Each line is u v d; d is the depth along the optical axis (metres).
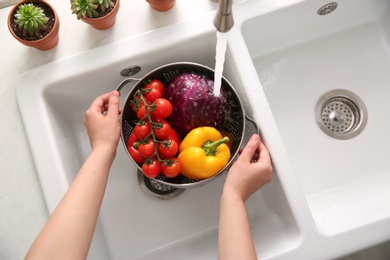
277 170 0.65
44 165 0.67
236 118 0.70
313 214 0.74
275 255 0.63
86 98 0.79
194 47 0.74
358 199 0.74
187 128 0.69
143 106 0.65
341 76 0.84
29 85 0.71
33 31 0.68
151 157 0.63
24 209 0.68
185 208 0.77
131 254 0.75
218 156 0.64
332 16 0.82
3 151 0.70
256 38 0.80
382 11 0.84
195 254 0.71
